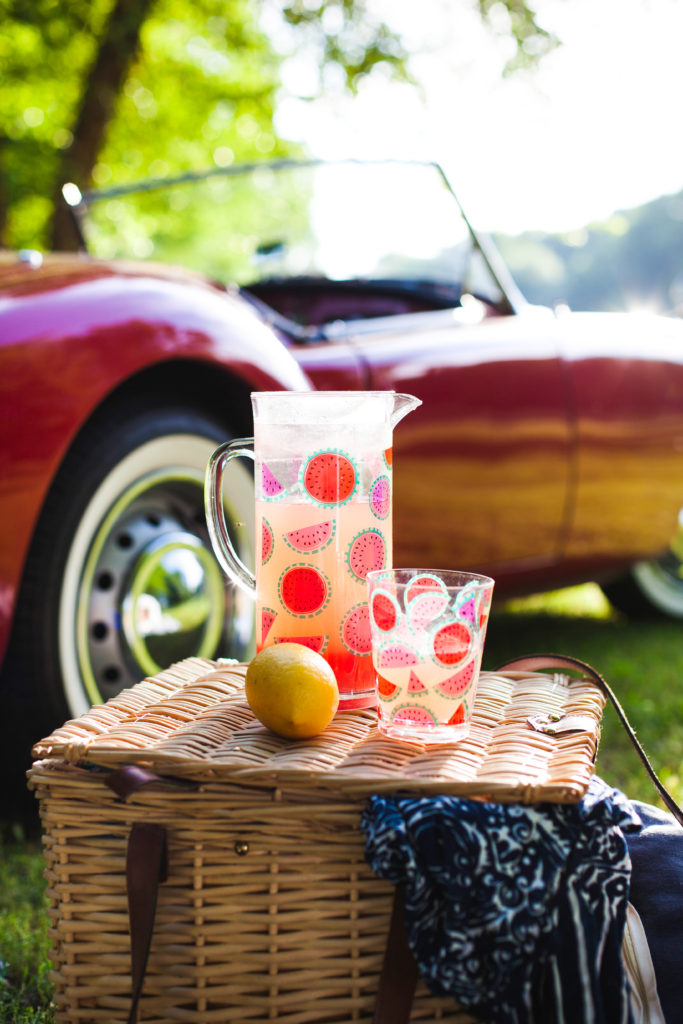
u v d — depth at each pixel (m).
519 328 2.71
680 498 3.15
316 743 1.04
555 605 4.22
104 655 1.74
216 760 0.98
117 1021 1.01
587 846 0.98
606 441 2.83
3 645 1.51
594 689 1.25
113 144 8.89
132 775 0.94
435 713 1.03
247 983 0.98
